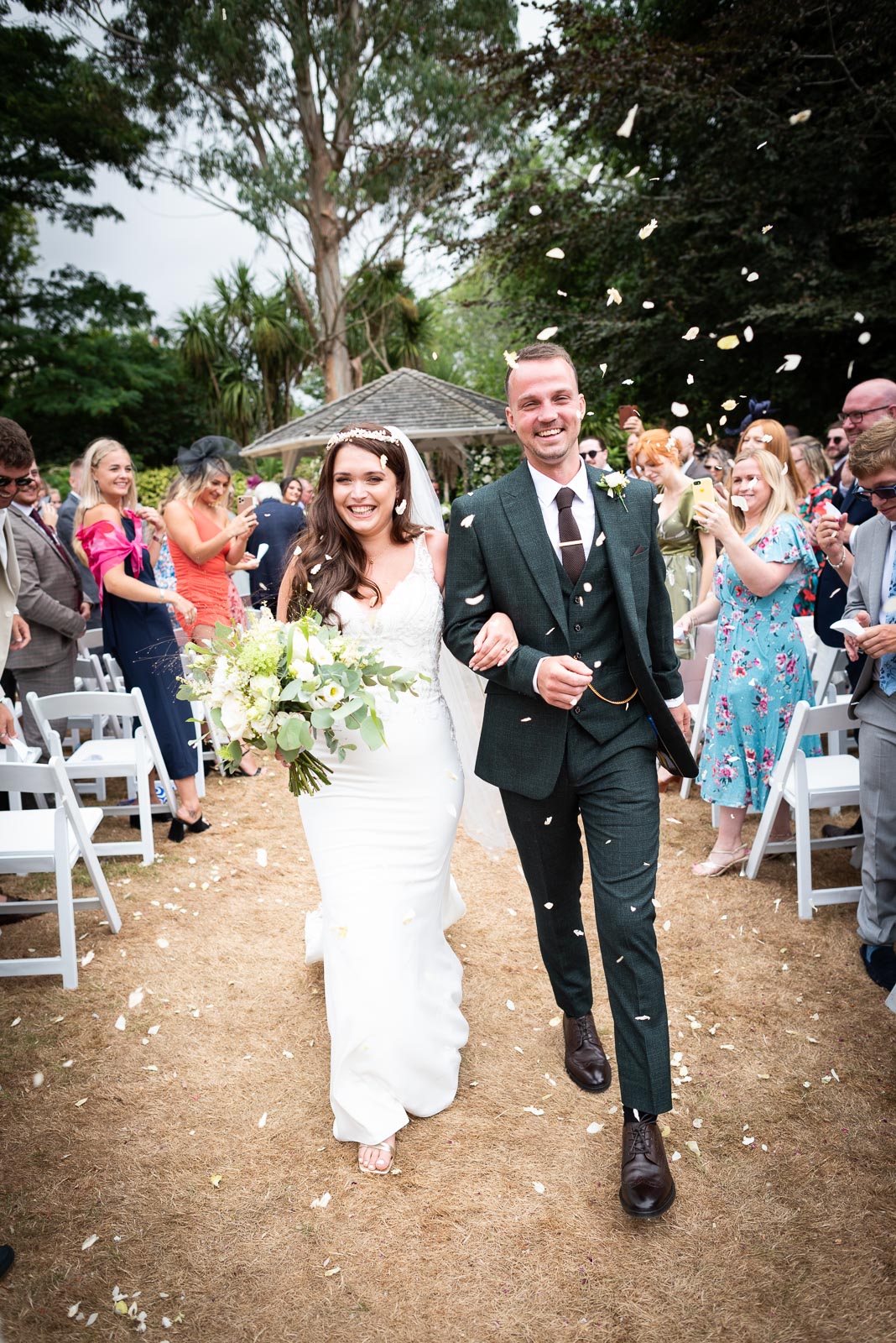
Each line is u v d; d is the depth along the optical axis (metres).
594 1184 2.27
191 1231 2.16
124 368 25.97
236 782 5.46
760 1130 2.42
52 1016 3.02
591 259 12.83
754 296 10.30
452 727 2.59
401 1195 2.25
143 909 3.78
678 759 2.35
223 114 19.88
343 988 2.33
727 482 4.11
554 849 2.40
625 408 5.60
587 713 2.25
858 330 9.97
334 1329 1.90
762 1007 2.96
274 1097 2.63
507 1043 2.84
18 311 25.98
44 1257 2.09
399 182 18.69
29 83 23.73
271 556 6.53
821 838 3.93
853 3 9.34
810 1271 1.99
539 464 2.28
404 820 2.40
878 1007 2.94
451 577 2.36
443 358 21.55
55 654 4.71
